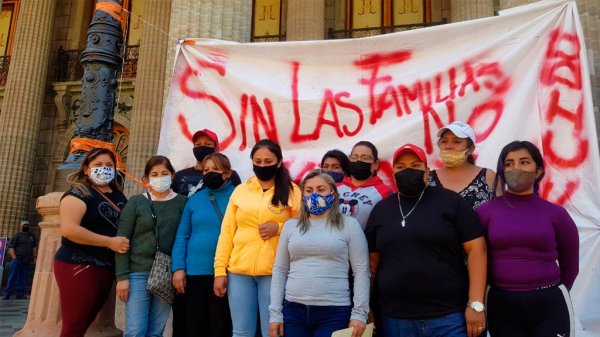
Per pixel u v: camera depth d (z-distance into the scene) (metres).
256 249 3.30
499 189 3.20
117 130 17.25
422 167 2.94
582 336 3.44
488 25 4.18
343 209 3.42
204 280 3.55
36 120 16.34
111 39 5.04
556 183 3.73
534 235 2.67
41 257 4.50
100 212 3.68
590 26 5.82
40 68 16.61
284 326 2.95
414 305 2.74
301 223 3.02
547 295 2.62
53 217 4.60
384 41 4.42
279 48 4.62
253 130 4.50
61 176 4.71
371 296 3.19
